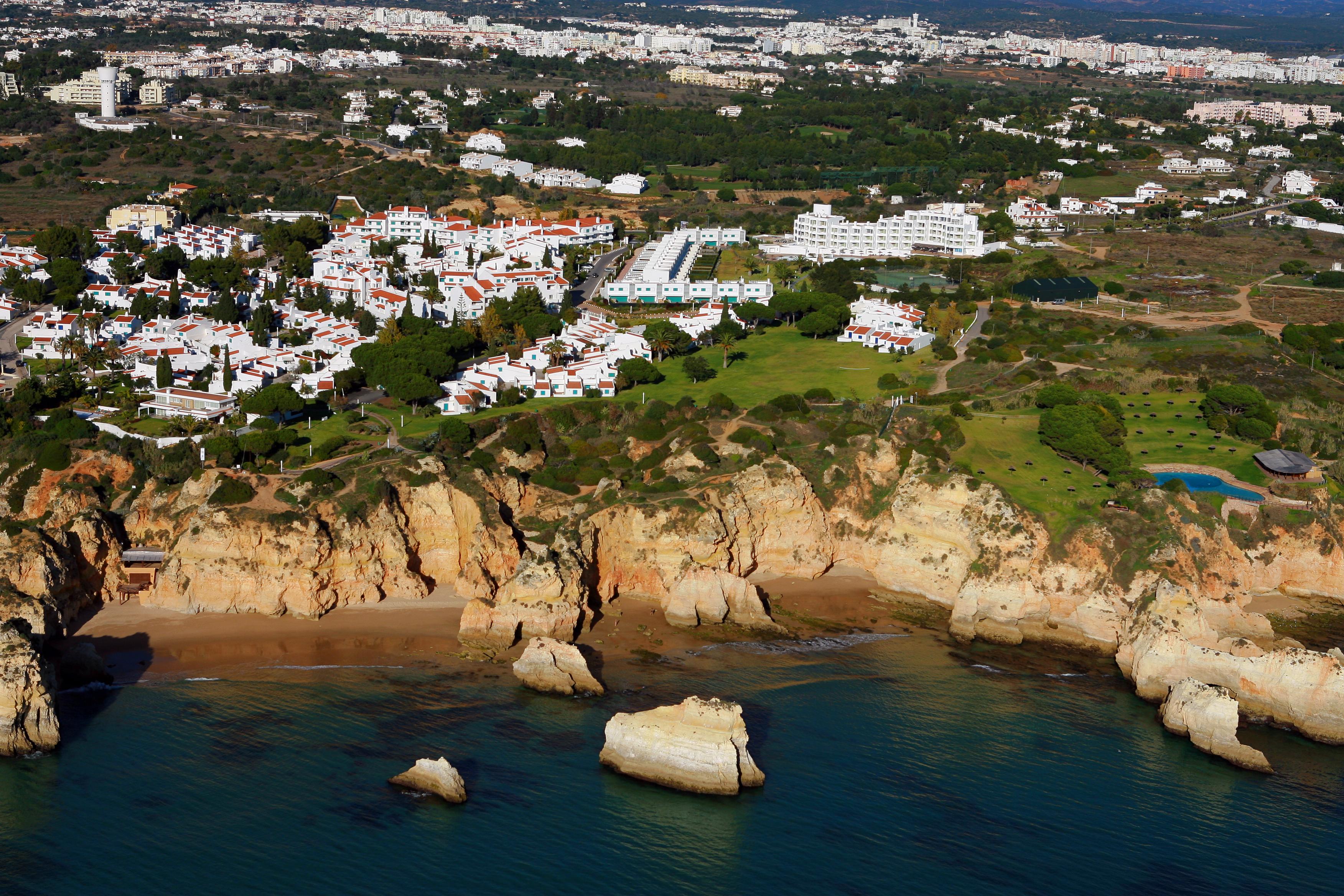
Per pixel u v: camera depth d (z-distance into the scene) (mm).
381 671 183875
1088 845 151500
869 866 146750
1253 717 179500
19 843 145500
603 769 161750
